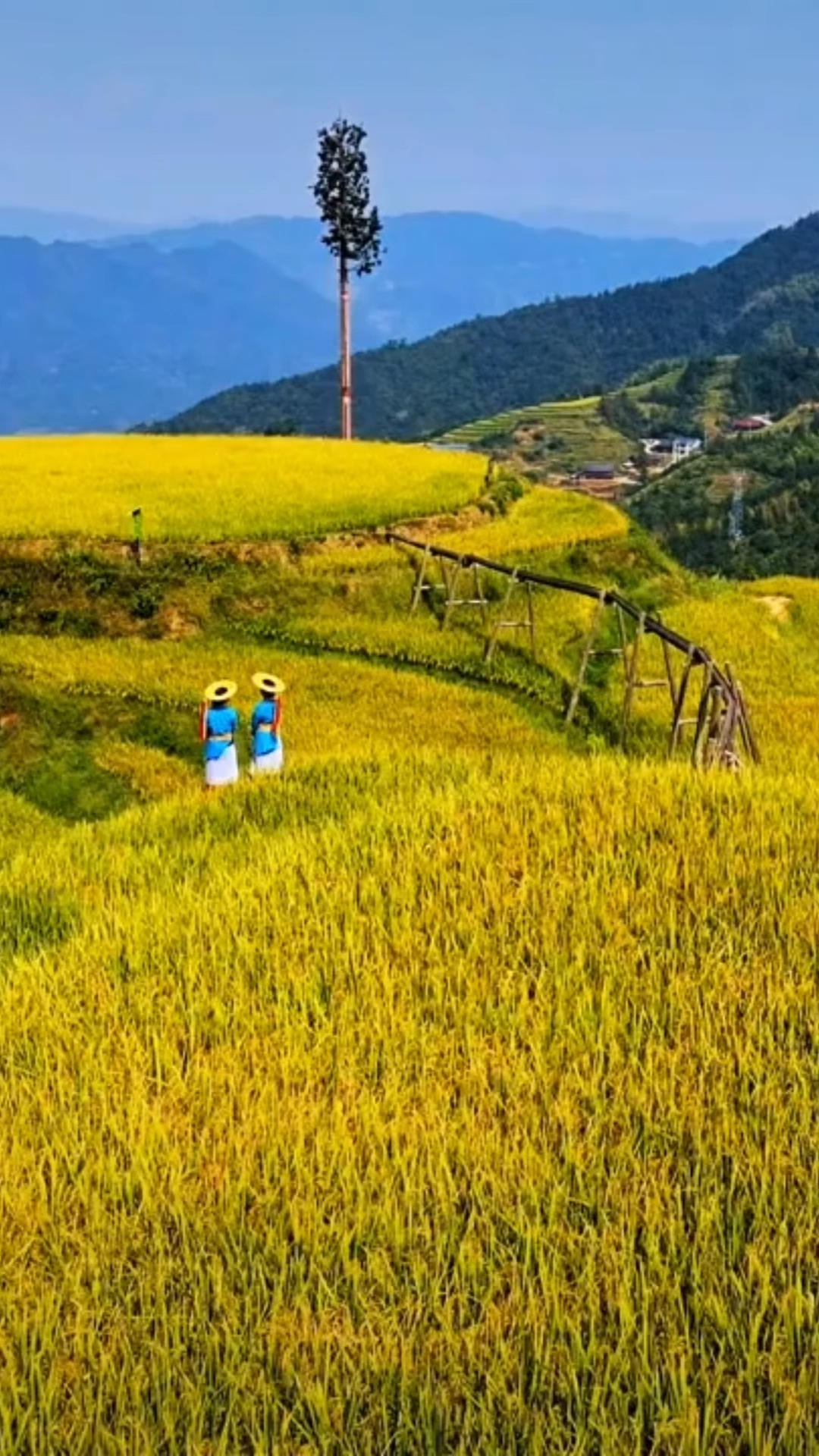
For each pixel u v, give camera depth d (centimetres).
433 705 2195
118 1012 644
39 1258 432
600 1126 486
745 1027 567
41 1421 355
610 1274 397
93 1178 477
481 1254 411
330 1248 424
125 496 3347
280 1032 598
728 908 714
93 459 4472
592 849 820
